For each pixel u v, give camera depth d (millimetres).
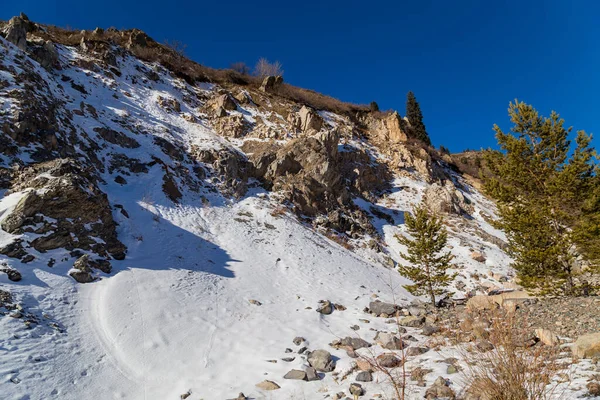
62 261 10648
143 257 12891
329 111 45156
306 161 26953
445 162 46594
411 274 15672
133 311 9805
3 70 16594
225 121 30891
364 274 18047
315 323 11688
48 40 26484
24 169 12961
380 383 6863
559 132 16016
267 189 24312
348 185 29750
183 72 38188
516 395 3992
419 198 31984
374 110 52031
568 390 4793
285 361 8641
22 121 14375
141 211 15852
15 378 6434
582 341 6453
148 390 7348
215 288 12523
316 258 17828
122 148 20078
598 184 14375
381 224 26906
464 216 31344
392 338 9516
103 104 23891
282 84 46438
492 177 17984
